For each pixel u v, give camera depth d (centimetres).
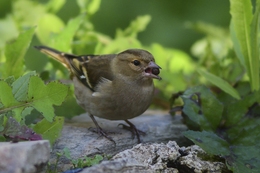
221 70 1225
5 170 623
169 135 986
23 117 794
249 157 830
